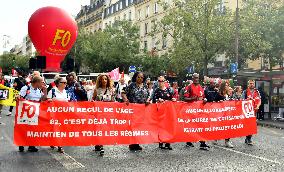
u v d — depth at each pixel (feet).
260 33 106.73
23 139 30.17
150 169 26.45
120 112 32.63
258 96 40.70
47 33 87.10
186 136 34.96
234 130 37.27
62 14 88.63
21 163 27.78
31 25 88.69
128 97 34.83
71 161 28.86
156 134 33.91
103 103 32.09
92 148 35.12
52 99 32.01
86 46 181.78
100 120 31.94
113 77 87.66
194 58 106.42
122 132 32.63
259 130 55.88
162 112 34.27
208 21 100.78
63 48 89.81
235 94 42.93
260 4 111.14
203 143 35.50
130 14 216.54
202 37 102.01
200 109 35.60
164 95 36.14
